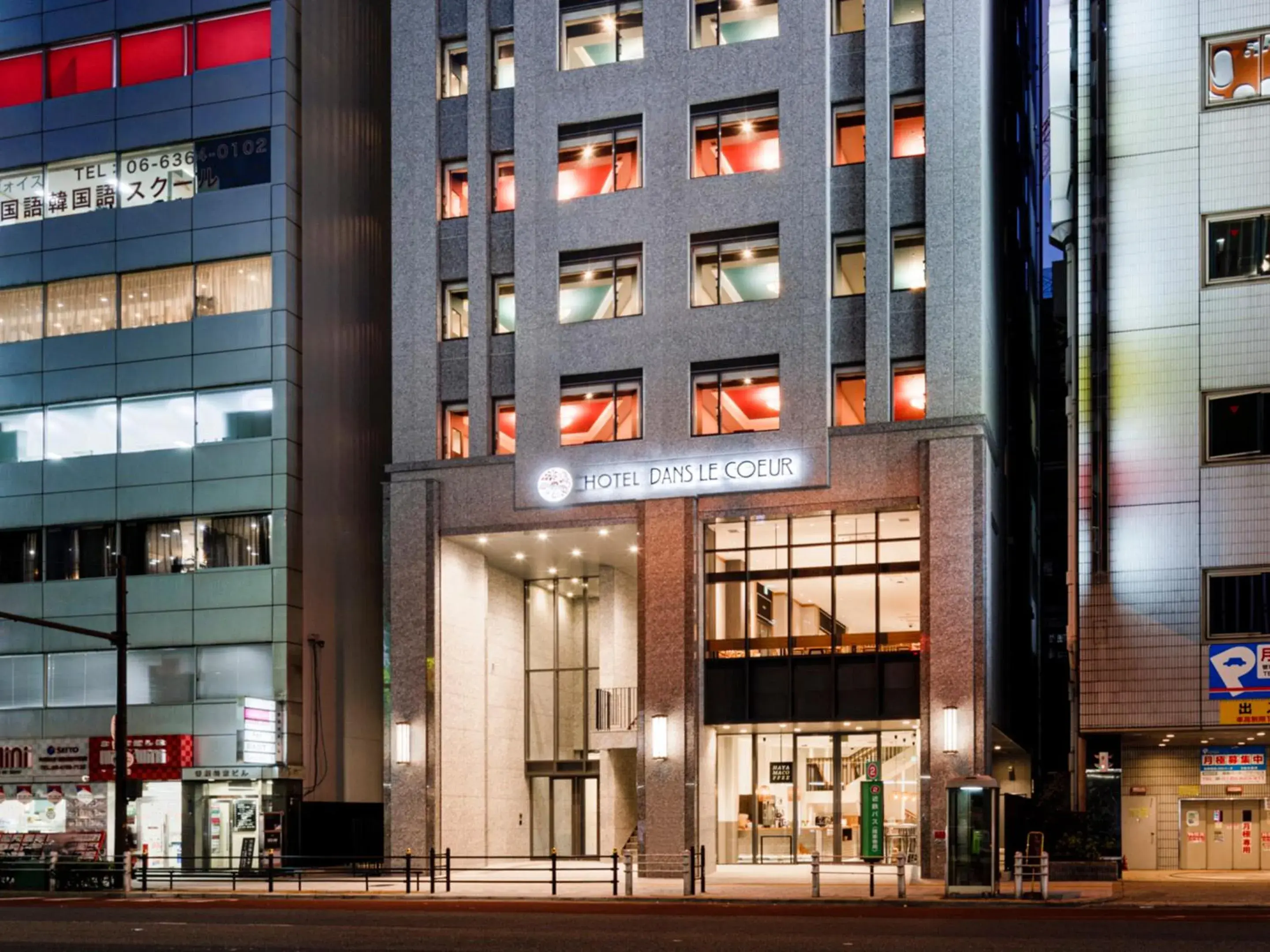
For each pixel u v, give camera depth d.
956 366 40.59
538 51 45.69
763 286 42.59
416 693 44.03
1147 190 41.44
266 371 48.03
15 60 52.41
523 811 49.47
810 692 41.44
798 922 25.86
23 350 50.91
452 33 47.41
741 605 42.44
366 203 53.34
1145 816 44.00
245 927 25.86
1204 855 43.34
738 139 43.47
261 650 46.81
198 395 48.78
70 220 50.94
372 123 54.25
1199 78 41.34
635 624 49.84
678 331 43.06
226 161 49.50
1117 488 40.56
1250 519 39.31
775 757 44.59
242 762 45.69
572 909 30.11
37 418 50.53
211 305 49.09
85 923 27.28
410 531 44.91
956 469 39.91
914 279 41.56
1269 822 42.88
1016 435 51.44
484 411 44.97
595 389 43.81
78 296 50.72
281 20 49.59
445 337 46.16
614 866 33.00
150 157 50.44
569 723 49.81
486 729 47.16
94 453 49.69
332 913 29.50
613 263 44.16
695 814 40.94
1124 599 40.06
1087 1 42.72
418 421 45.62
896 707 40.56
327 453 49.56
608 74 44.81
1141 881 37.22
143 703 47.72
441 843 43.53
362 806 49.44
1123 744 43.25
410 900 32.94
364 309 52.59
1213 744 43.44
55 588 49.22
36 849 44.38
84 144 51.06
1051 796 39.72
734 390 42.50
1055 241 45.56
